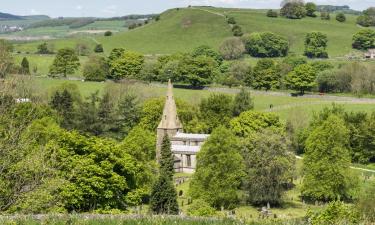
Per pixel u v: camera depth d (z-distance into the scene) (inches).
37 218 1186.6
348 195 4069.9
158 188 2970.0
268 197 3826.3
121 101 6663.4
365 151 5674.2
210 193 3831.2
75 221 1139.3
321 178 4052.7
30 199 1615.4
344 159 4119.1
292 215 3491.6
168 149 4884.4
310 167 4141.2
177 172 5467.5
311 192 4065.0
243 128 5944.9
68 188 2482.8
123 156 3068.4
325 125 4178.2
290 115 6604.3
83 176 2615.7
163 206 2933.1
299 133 5979.3
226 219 1224.8
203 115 6560.0
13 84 1867.6
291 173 4060.0
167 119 5738.2
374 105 7450.8
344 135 4205.2
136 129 5007.4
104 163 2787.9
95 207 2711.6
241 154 4092.0
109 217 1214.9
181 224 1155.3
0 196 1605.6
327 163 4047.7
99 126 5866.1
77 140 2824.8
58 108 6186.0
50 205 1732.3
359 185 4121.6
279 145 4030.5
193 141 5615.2
